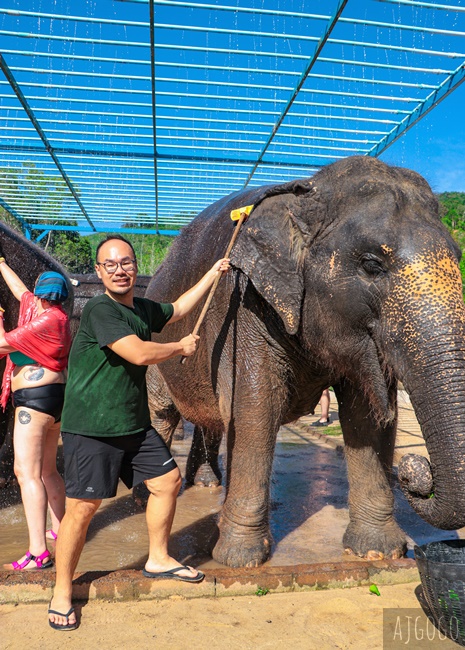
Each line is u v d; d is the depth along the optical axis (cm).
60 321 385
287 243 352
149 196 1309
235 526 377
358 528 405
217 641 273
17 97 868
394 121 925
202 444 616
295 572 332
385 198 317
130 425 306
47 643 271
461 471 257
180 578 320
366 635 280
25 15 724
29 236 1605
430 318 284
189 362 455
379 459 400
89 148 1069
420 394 278
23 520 489
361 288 317
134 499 550
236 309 386
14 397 381
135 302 333
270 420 379
